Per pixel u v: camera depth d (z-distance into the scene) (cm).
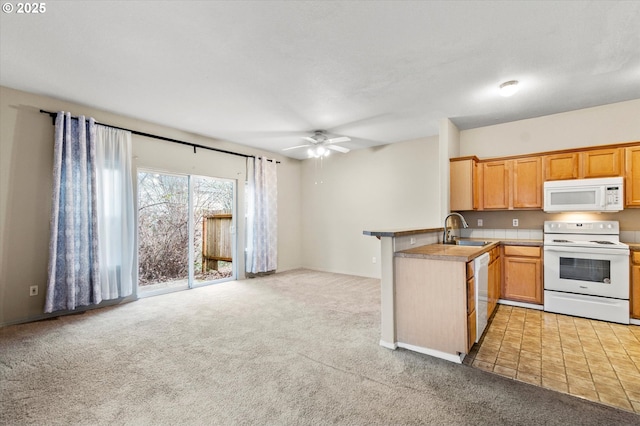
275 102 353
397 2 188
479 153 452
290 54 249
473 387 199
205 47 239
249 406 180
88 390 196
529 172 388
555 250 350
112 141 384
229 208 566
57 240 338
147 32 219
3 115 316
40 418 168
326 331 298
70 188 342
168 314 352
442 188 413
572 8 193
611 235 353
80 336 286
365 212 586
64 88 318
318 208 659
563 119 390
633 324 311
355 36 224
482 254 282
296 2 187
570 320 327
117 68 274
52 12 196
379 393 193
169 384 203
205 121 424
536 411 174
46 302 328
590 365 227
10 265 320
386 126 447
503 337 282
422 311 251
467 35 223
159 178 474
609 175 340
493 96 337
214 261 553
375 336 286
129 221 402
